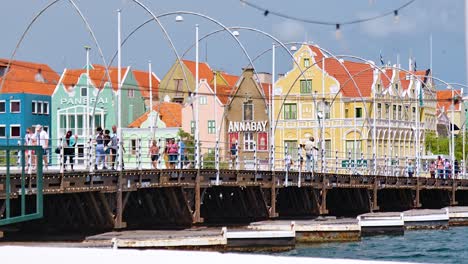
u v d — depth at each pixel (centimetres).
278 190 6050
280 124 11525
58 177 3894
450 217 7469
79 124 11556
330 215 7262
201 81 11938
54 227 4284
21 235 4131
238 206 5762
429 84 13500
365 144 11062
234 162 5691
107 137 4688
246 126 11506
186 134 11100
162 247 4306
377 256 4888
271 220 5859
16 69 11950
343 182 6869
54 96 11656
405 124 12281
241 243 4659
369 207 7394
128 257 927
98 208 4309
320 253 4975
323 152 6769
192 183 5072
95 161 4381
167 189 4969
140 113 12450
